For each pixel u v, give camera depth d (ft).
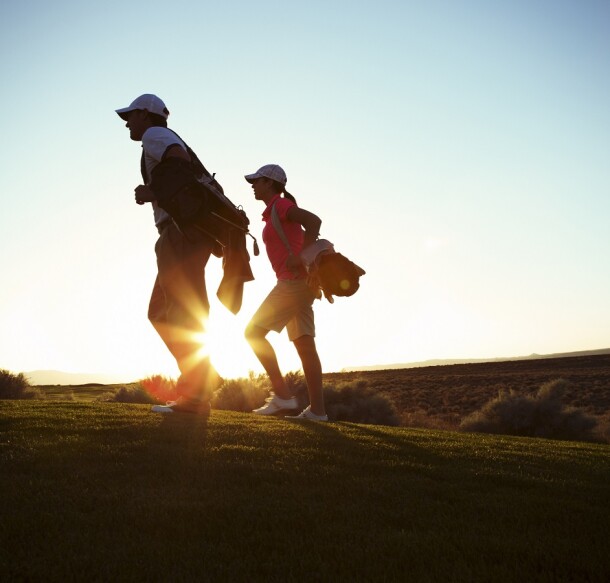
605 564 9.34
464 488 13.82
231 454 15.85
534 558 9.53
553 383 85.61
